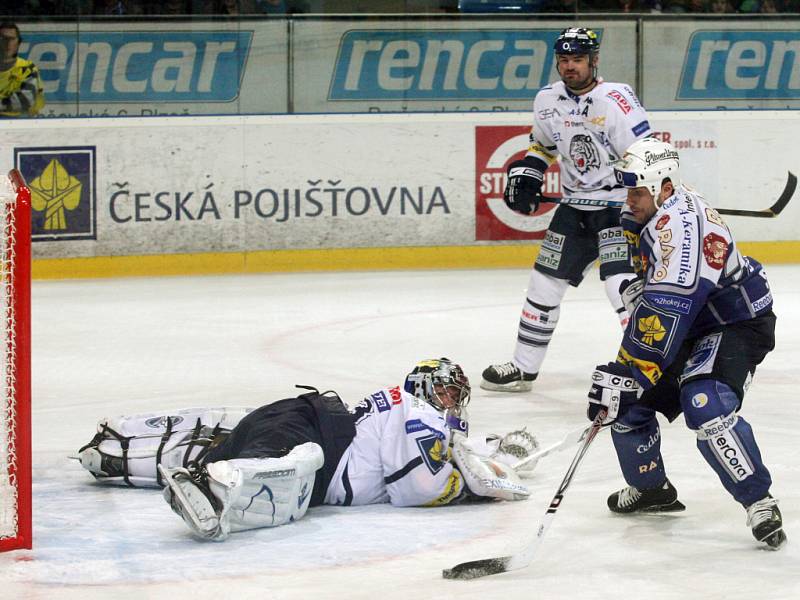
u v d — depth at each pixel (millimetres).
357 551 13406
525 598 11836
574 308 36500
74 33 44688
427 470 14961
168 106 45406
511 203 25562
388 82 46469
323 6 47000
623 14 47312
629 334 13289
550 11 48000
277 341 30688
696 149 46656
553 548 13672
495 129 45812
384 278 43156
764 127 46812
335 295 39000
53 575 12539
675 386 14219
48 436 20141
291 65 45938
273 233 45062
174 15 45156
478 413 22375
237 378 25703
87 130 43781
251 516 14047
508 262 46125
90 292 40281
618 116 23734
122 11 45062
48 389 24688
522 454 16984
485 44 46719
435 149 45562
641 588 12203
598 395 13273
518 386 24844
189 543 13719
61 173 43688
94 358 28422
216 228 44719
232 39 45562
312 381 25312
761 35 47719
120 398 23609
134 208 44219
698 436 13680
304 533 14102
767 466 17812
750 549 13633
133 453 16156
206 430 16422
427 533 14141
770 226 47125
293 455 14234
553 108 24547
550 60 47156
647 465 14695
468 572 12492
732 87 47875
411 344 30141
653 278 13328
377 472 15172
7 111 44281
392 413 15180
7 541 13422
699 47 47531
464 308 36219
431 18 46438
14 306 13344
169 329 32750
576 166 24562
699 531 14391
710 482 16797
